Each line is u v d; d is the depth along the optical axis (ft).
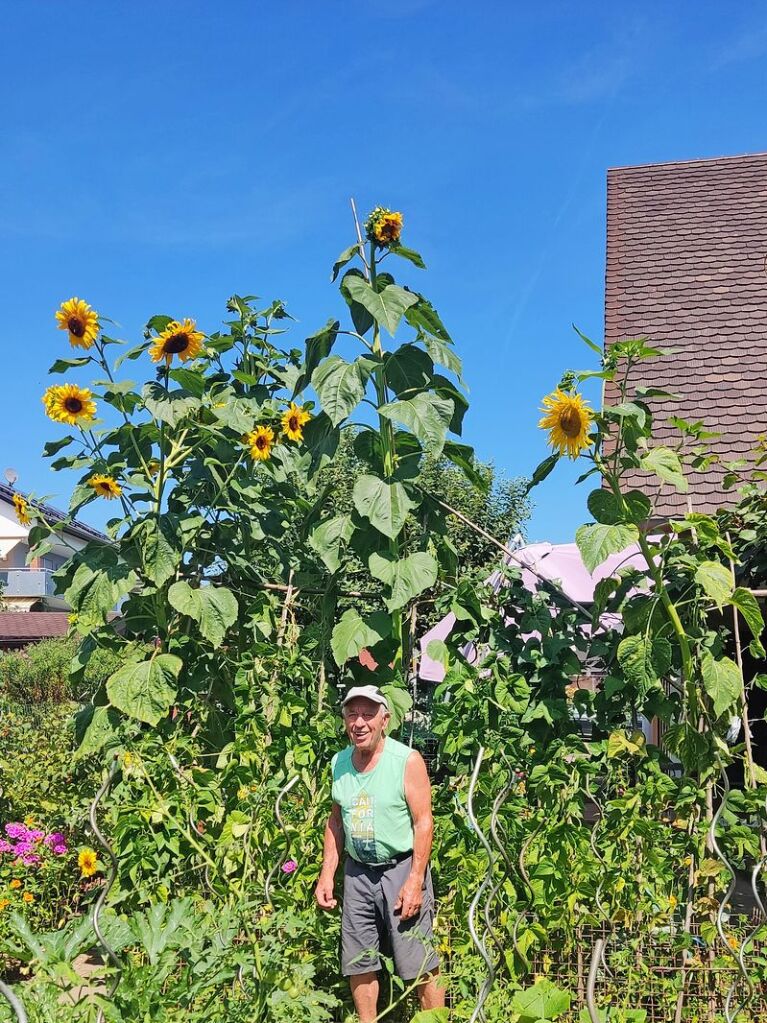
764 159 41.60
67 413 15.71
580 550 13.53
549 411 13.74
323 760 14.98
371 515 14.99
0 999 8.04
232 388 18.60
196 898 13.00
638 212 40.16
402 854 12.34
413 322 16.24
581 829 13.19
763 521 16.08
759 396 30.22
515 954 12.25
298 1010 9.07
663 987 12.05
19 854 16.25
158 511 16.29
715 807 14.79
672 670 14.60
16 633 76.33
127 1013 8.41
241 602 17.25
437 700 14.75
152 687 15.06
